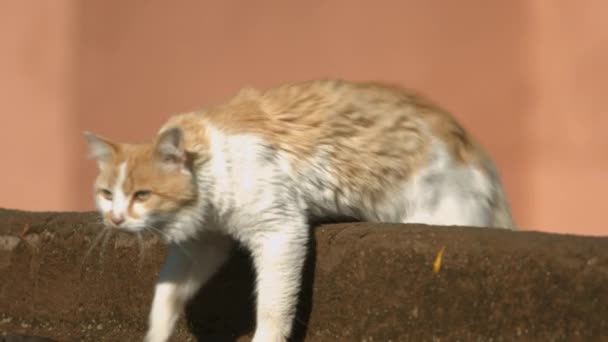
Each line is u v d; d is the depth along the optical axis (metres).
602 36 30.94
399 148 16.83
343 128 16.44
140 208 15.03
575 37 31.06
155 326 16.06
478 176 17.52
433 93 31.81
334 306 15.30
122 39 34.28
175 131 14.78
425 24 31.81
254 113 15.89
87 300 17.84
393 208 16.94
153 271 17.11
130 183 15.03
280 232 15.31
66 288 18.06
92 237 17.77
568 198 31.23
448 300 14.29
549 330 13.51
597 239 13.59
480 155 17.88
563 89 31.17
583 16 31.06
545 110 31.28
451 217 17.03
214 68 33.41
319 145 16.12
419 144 17.00
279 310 15.16
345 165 16.38
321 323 15.42
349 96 16.84
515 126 31.45
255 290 16.00
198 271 16.34
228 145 15.34
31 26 35.00
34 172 35.00
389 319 14.80
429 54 31.78
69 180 34.56
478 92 31.53
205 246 16.23
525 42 31.38
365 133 16.61
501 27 31.42
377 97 17.11
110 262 17.56
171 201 15.04
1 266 18.67
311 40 32.56
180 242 15.78
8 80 35.16
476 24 31.56
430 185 17.02
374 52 32.12
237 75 33.16
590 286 13.20
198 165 15.14
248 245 15.63
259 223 15.29
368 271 14.98
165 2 33.84
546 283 13.52
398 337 14.73
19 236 18.52
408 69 31.89
